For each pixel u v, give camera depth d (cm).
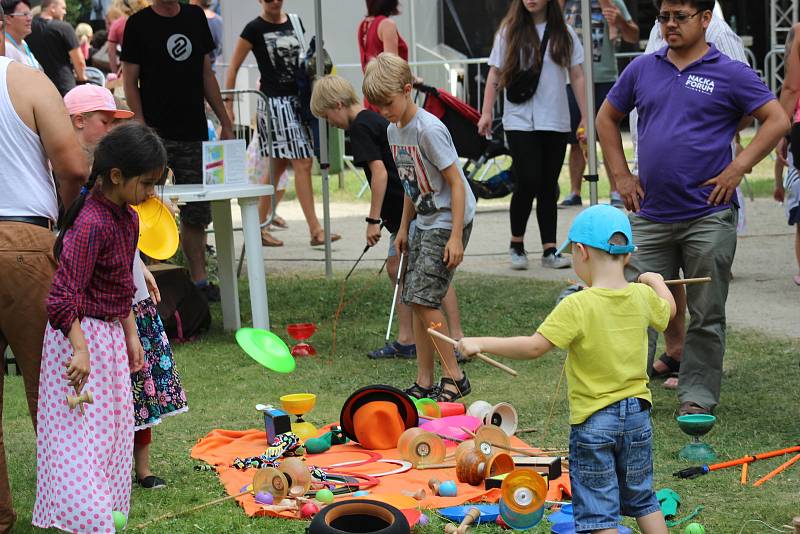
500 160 1920
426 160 670
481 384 739
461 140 1048
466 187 687
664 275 647
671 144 623
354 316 962
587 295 419
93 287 458
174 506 518
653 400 686
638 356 420
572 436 425
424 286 684
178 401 550
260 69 1225
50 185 473
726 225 623
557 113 1080
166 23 957
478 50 1884
